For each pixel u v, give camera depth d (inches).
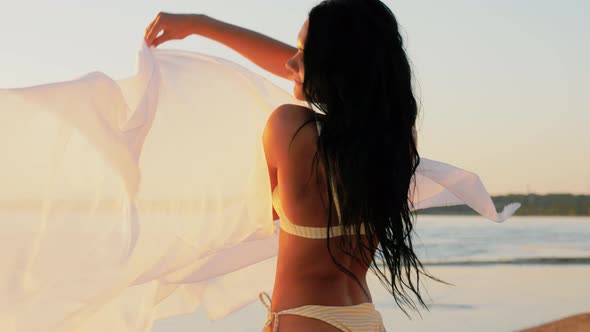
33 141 60.6
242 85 77.4
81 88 60.5
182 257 67.8
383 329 76.5
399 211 71.5
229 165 72.7
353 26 70.6
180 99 74.5
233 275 95.5
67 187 61.7
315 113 70.4
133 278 64.8
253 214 71.9
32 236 60.8
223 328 272.2
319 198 69.0
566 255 604.1
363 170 68.4
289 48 88.1
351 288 72.8
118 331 79.8
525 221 860.0
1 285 59.7
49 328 61.4
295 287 70.6
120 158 59.7
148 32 82.8
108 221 63.0
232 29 87.4
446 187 90.8
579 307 352.2
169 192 69.3
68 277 61.9
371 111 70.0
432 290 392.2
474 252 628.4
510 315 328.5
